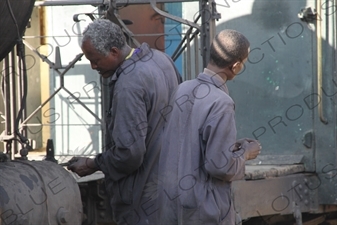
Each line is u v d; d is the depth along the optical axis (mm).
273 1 14273
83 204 11172
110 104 10523
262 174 12289
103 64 10125
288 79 14203
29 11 10156
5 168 9102
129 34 11711
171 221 9102
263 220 13273
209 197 8852
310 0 13930
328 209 14117
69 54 15312
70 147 15289
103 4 11789
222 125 8734
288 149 14172
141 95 9914
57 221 9289
